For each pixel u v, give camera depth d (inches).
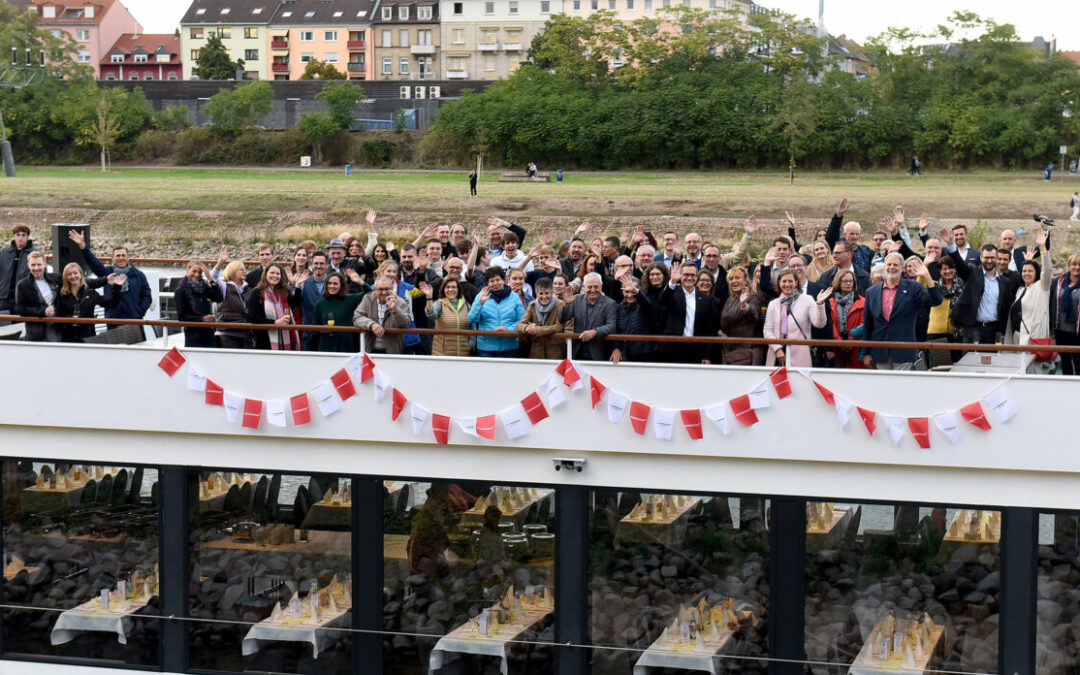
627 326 429.7
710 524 411.2
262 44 5196.9
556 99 3535.9
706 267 455.5
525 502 424.2
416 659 436.1
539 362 413.4
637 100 3435.0
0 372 453.7
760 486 406.0
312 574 442.6
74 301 491.8
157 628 454.0
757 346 432.8
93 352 445.7
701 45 3740.2
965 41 3444.9
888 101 3334.2
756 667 410.6
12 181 2851.9
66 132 3764.8
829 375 393.1
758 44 3796.8
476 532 429.1
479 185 2723.9
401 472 431.8
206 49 5103.3
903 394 389.1
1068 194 2324.1
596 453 416.2
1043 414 379.9
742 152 3294.8
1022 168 3120.1
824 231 576.7
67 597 461.1
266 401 432.8
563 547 422.3
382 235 2055.9
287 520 442.3
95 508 456.4
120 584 457.1
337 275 454.0
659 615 417.1
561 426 414.9
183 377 439.8
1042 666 393.1
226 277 495.8
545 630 426.6
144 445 450.0
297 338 485.1
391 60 5113.2
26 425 456.8
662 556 415.5
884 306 431.5
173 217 2187.5
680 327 429.1
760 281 464.4
